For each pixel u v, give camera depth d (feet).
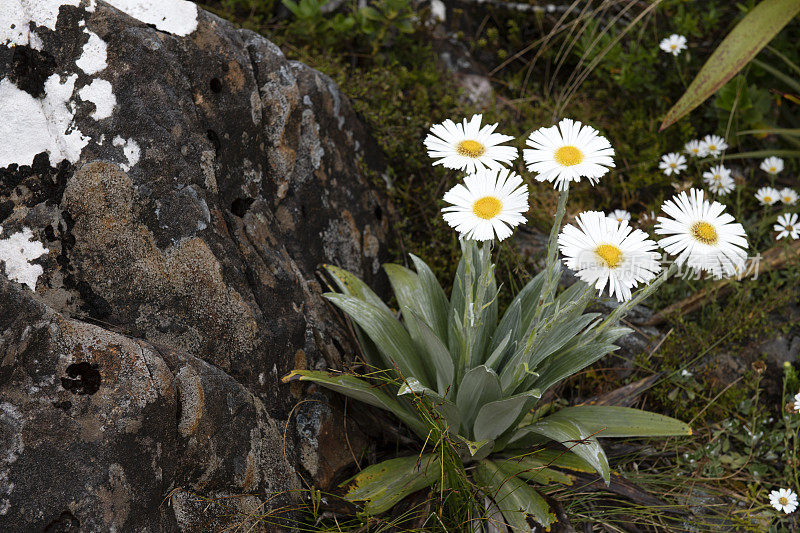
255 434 5.89
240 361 6.00
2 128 5.34
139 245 5.57
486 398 6.12
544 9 11.36
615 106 10.93
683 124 10.43
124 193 5.50
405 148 9.11
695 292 8.76
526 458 6.63
